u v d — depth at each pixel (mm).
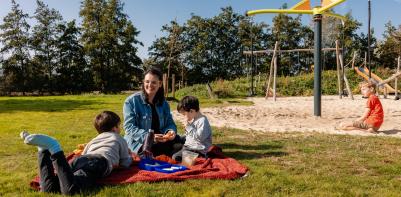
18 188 4363
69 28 54031
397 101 18078
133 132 5723
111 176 4578
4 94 50938
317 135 7840
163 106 6191
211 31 57344
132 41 53812
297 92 26188
